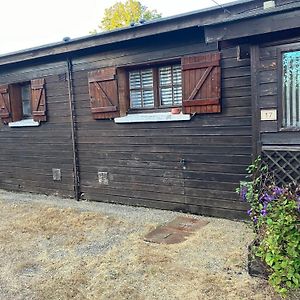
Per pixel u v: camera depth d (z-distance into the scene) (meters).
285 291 2.38
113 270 3.02
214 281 2.72
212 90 4.28
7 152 7.07
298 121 3.27
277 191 2.92
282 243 2.49
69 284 2.80
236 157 4.28
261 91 3.41
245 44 3.48
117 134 5.37
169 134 4.83
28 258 3.39
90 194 5.85
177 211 4.89
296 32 3.14
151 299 2.52
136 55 4.94
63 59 5.79
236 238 3.68
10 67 6.62
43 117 6.20
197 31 4.33
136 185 5.28
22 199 6.21
